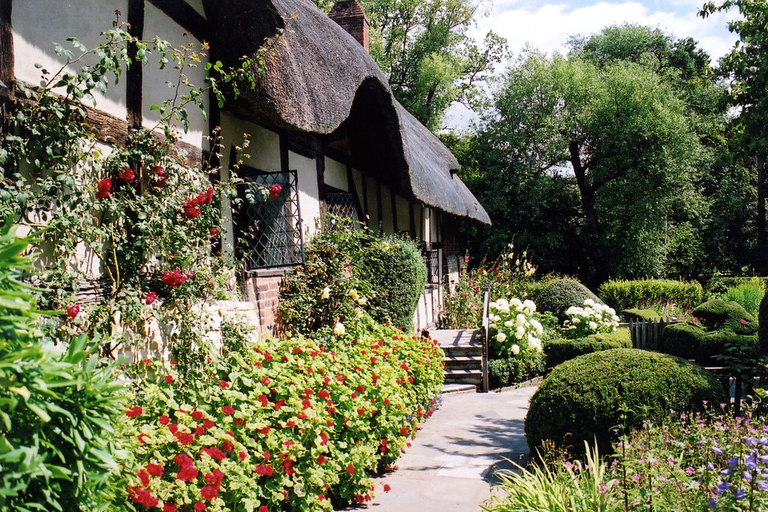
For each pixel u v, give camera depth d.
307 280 7.60
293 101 6.48
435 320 16.27
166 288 4.66
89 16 4.42
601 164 25.41
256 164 7.35
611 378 5.64
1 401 1.73
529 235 24.70
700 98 28.53
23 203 3.49
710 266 28.83
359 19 14.66
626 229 24.44
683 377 5.60
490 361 12.17
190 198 4.90
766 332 6.81
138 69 4.96
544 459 5.44
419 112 28.31
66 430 2.02
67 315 3.60
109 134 4.49
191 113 5.83
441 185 13.80
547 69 25.28
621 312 17.11
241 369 4.97
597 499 3.88
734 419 4.96
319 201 9.08
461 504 5.20
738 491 3.38
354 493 5.15
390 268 10.51
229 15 6.05
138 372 4.14
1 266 1.84
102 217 4.17
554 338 14.04
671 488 3.75
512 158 25.33
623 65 25.89
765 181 29.19
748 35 8.62
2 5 3.57
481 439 7.66
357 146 11.38
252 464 4.18
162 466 3.32
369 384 6.04
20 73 3.71
